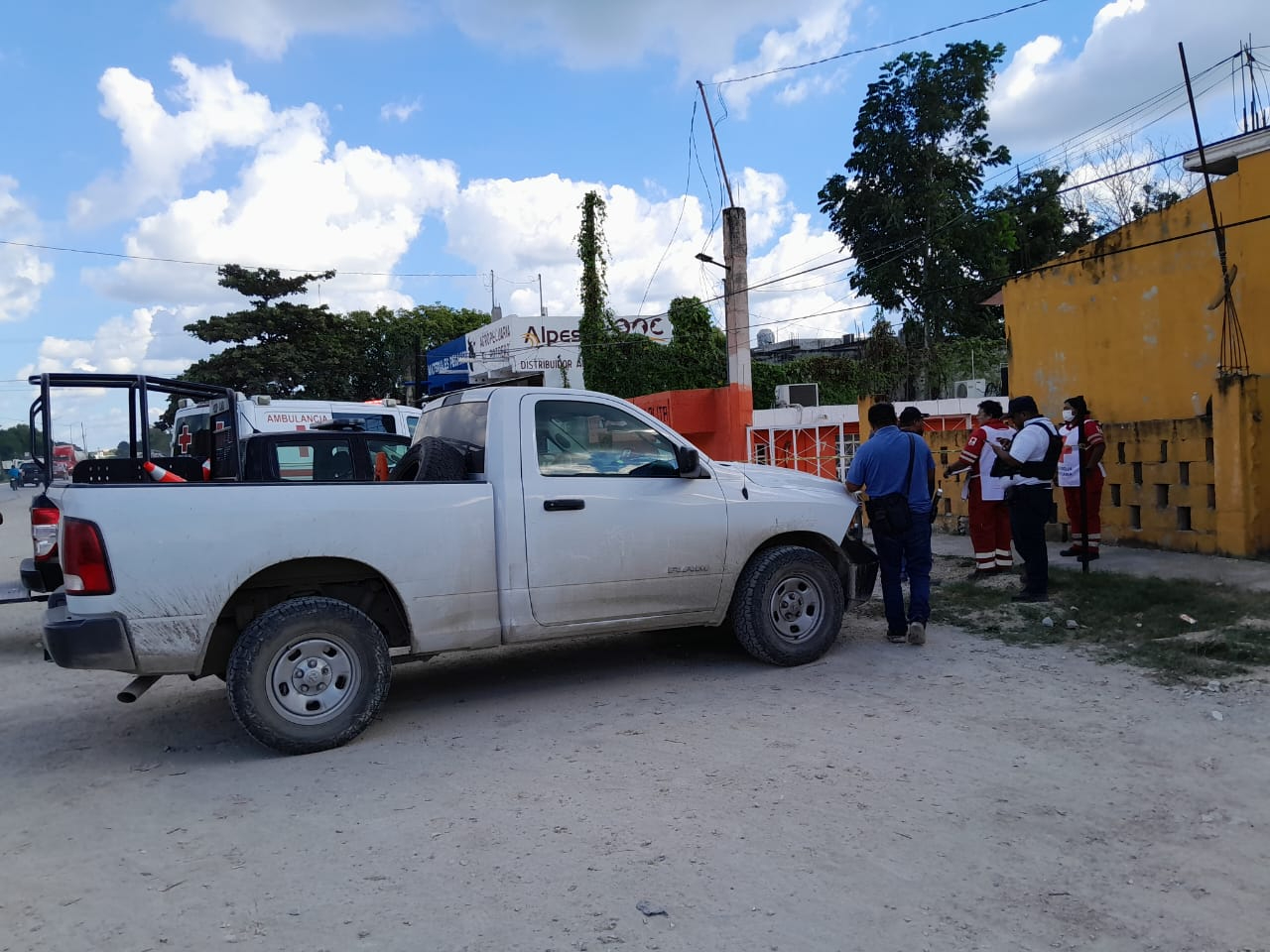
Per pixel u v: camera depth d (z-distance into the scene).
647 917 3.13
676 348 29.84
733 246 19.84
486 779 4.51
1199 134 9.19
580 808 4.08
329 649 5.10
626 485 5.97
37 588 7.41
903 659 6.41
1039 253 31.38
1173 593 7.24
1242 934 2.94
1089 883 3.29
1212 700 5.15
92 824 4.18
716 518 6.17
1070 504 9.26
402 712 5.77
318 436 8.41
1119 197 28.44
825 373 31.23
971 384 25.97
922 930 3.01
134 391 7.27
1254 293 9.60
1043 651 6.41
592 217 29.11
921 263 29.33
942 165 29.17
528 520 5.66
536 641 5.80
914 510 6.76
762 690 5.84
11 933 3.20
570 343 33.06
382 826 4.00
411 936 3.08
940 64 28.97
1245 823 3.70
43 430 7.16
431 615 5.42
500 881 3.44
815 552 6.46
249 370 41.25
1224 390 8.69
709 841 3.70
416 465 6.15
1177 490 9.30
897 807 3.96
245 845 3.88
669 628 6.27
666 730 5.12
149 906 3.36
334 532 5.14
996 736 4.79
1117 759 4.42
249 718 4.88
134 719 5.89
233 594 5.04
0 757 5.22
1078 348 11.77
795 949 2.92
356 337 46.72
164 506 4.84
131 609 4.75
